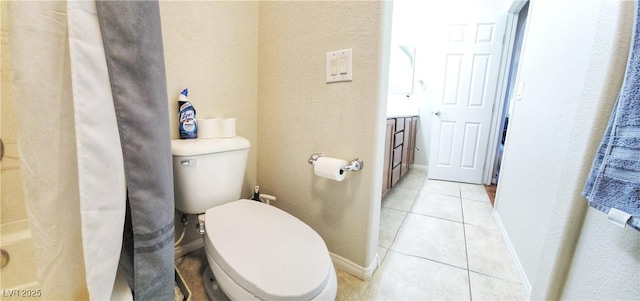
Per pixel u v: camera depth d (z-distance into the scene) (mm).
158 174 601
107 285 564
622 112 526
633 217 499
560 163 938
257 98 1371
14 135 628
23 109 495
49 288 564
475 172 2666
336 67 1043
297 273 680
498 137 2576
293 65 1191
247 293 652
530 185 1225
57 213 540
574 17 958
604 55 661
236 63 1245
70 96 512
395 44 2926
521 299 1053
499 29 2393
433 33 3020
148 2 538
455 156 2723
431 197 2252
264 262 712
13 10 464
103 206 535
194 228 1269
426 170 3275
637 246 562
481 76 2521
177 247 1213
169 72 1012
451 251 1390
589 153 691
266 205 1056
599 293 655
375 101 976
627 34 607
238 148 1071
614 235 621
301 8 1119
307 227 905
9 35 477
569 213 755
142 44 533
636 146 494
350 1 972
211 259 796
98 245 538
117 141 537
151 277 627
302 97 1185
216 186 1027
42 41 479
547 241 872
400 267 1246
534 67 1357
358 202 1104
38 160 514
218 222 893
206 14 1099
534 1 1468
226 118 1209
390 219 1792
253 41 1304
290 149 1279
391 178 2096
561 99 991
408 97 3254
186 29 1041
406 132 2521
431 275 1189
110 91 514
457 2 2506
